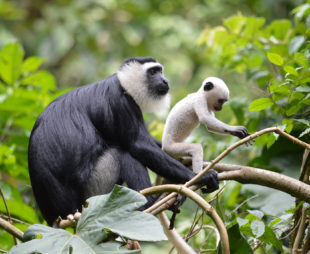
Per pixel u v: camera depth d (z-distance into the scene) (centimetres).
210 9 2752
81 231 600
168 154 911
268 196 938
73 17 2761
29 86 1502
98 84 988
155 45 2800
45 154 898
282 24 1208
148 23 2783
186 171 860
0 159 1082
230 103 1090
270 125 1026
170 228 790
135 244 768
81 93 970
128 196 616
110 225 591
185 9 2936
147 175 945
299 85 815
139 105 994
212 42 1258
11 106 1228
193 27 2762
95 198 631
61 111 938
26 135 1224
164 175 902
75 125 927
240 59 1249
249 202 944
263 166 1027
